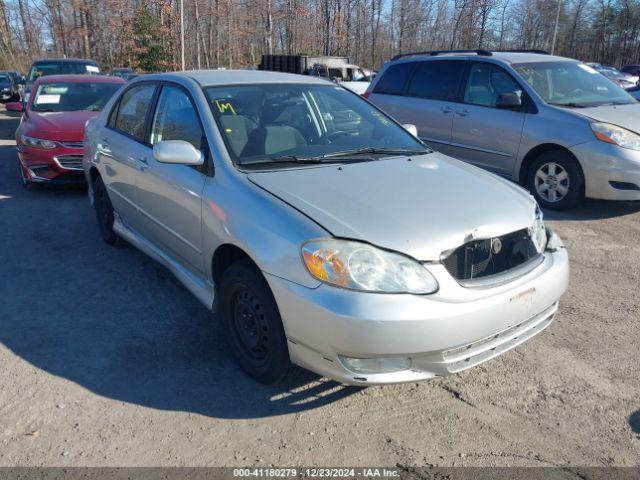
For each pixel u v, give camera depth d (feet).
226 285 10.99
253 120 12.80
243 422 9.89
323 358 9.25
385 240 9.25
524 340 10.50
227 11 156.25
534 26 165.68
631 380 11.30
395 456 9.14
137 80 16.44
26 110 27.45
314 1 147.13
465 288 9.44
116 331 12.86
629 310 14.28
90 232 19.76
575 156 21.54
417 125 26.91
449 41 151.64
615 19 172.96
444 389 10.93
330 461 9.01
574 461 9.07
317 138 13.38
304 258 9.21
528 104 23.07
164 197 13.10
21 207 22.76
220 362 11.69
